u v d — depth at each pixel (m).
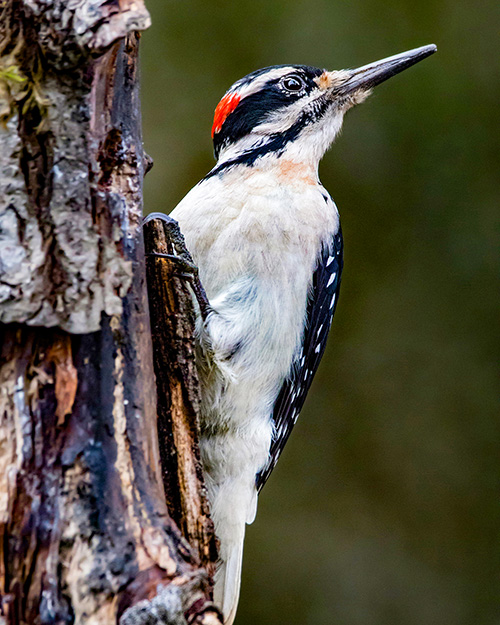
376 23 13.42
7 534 4.51
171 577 4.48
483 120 13.51
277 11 13.45
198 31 13.51
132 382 4.95
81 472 4.65
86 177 4.91
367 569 13.44
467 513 13.70
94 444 4.74
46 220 4.80
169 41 13.49
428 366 14.09
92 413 4.79
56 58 4.69
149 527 4.64
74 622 4.38
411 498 13.81
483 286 13.91
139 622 4.34
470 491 13.74
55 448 4.67
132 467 4.81
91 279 4.86
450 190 13.76
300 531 13.68
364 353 14.21
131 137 5.36
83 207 4.89
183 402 5.77
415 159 13.72
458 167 13.67
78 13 4.62
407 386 14.10
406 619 13.20
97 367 4.85
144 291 5.19
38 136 4.81
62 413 4.73
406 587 13.34
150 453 4.94
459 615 13.20
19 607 4.41
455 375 14.01
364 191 13.86
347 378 14.22
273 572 13.41
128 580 4.45
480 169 13.66
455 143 13.59
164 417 5.73
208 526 5.62
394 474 13.91
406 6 13.45
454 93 13.41
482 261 13.83
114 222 5.02
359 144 13.66
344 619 13.14
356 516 13.81
